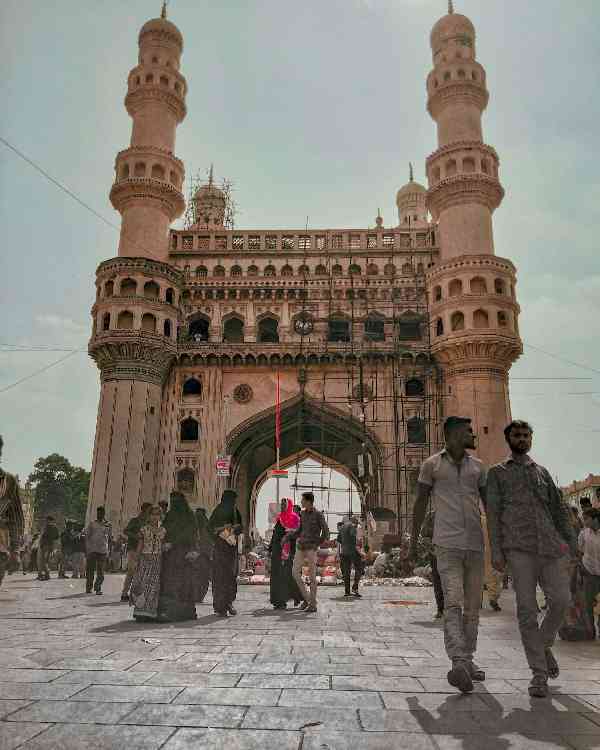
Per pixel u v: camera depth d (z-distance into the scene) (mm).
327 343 30250
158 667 4719
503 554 4453
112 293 29906
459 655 4121
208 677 4391
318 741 3047
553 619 4254
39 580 17484
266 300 31906
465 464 4809
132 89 34562
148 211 32094
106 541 13008
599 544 7609
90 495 27156
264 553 31562
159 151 32812
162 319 29453
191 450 29484
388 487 28828
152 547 8078
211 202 44719
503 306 28953
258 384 30594
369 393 30141
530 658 4105
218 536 9219
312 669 4738
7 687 3996
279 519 10773
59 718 3357
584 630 6996
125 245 31594
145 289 30406
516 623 8320
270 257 32750
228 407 30172
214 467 29109
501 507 4555
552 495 4617
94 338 29047
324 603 11250
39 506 57375
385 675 4555
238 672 4578
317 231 33219
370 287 31906
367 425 29703
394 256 32688
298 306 31797
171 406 30141
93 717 3385
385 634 6855
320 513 9969
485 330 28047
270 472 39031
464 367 28641
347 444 34469
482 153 32125
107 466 27312
